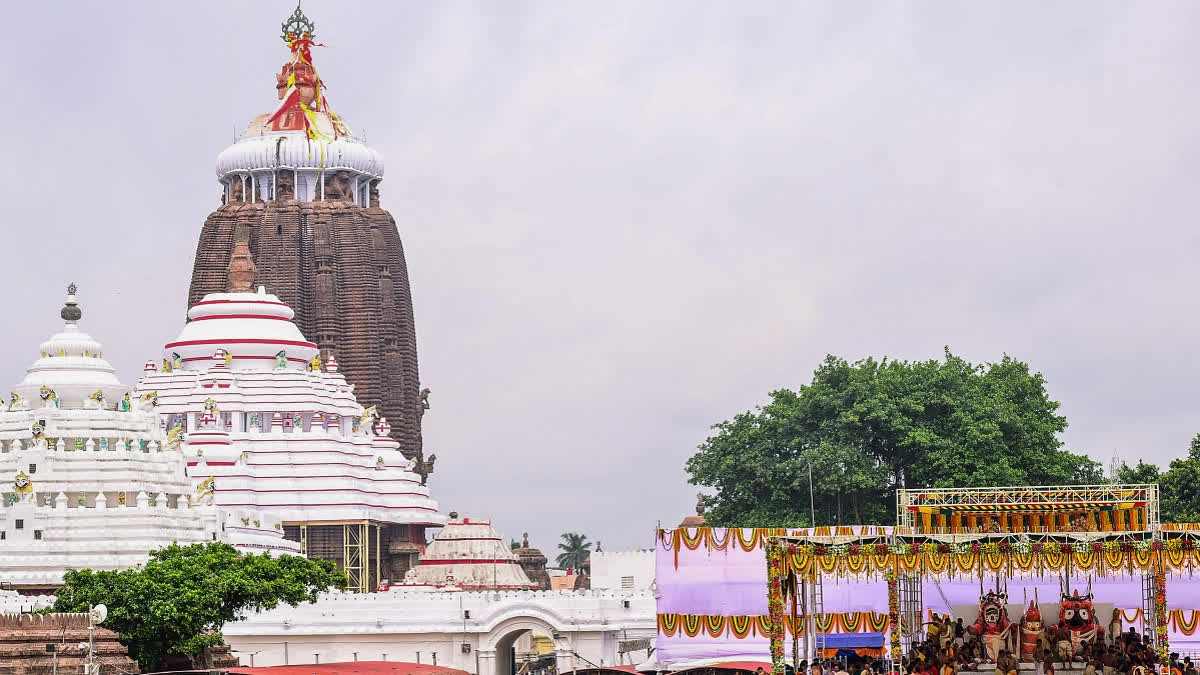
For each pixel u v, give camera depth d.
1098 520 99.06
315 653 189.12
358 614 189.50
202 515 197.88
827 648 124.88
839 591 125.75
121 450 198.25
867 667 102.25
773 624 96.38
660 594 119.00
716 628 118.81
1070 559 95.69
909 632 105.50
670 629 119.06
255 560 161.88
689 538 119.00
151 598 149.62
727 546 119.19
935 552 96.19
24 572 184.00
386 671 163.25
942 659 98.38
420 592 196.75
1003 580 115.56
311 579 168.50
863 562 96.50
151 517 188.75
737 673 123.31
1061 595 106.44
